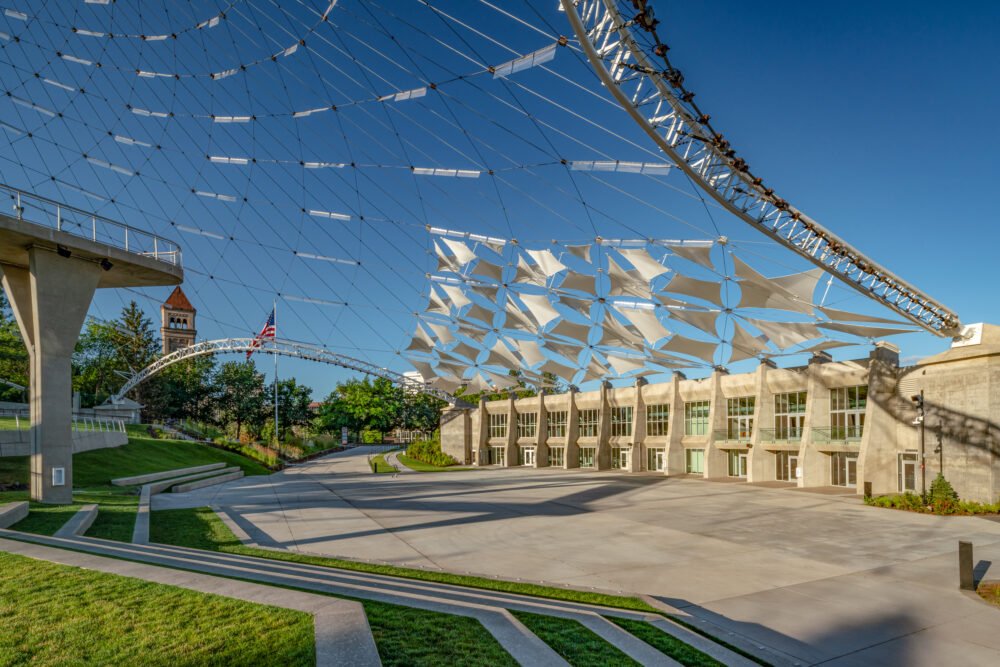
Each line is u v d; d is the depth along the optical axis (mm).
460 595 9469
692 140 19312
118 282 28188
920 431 28438
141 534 16297
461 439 68750
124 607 7086
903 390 32812
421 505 28188
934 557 16438
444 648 6406
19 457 29391
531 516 24438
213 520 21141
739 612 11438
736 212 22047
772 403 41594
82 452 37562
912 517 24234
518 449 64938
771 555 16641
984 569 15008
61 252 22812
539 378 60125
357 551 16703
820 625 10711
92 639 6168
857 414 35812
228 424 93000
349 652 5871
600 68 16422
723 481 41406
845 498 30625
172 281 28234
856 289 27469
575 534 19953
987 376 27750
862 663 9039
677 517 24188
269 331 69688
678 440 48344
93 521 18047
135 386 82875
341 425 101312
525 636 7027
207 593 7637
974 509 25031
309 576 10398
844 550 17375
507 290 41406
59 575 8414
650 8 14406
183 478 37875
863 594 12742
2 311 64688
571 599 11492
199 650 5887
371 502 29406
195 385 90562
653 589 12992
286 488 37594
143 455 44094
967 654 9414
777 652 9398
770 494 32875
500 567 14844
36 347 22203
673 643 8234
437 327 52375
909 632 10383
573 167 23953
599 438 55062
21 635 6273
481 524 22094
